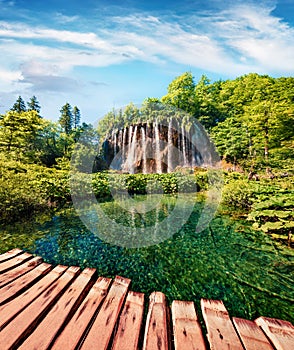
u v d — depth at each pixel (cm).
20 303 144
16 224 559
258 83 1534
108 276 323
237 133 1266
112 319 131
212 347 111
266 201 562
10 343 110
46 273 188
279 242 447
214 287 296
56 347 108
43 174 869
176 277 322
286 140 1099
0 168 750
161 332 121
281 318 240
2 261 209
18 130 1290
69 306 142
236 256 387
